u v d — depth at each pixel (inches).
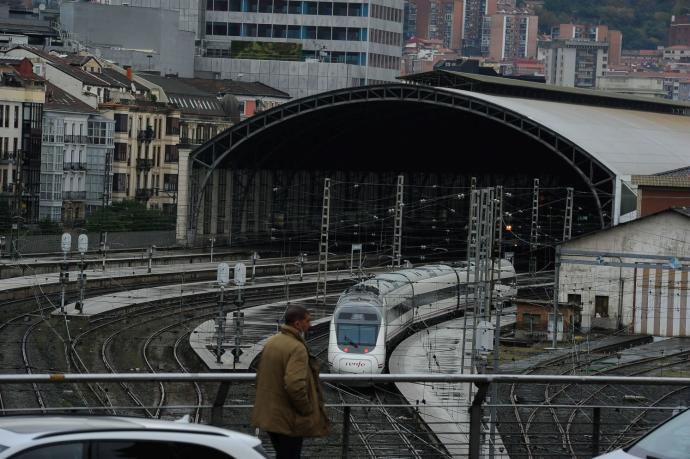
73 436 997.8
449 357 5103.3
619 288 5698.8
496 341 4020.7
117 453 1009.5
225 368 4704.7
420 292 5999.0
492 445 1621.6
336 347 4731.8
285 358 1235.2
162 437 1027.9
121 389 2950.3
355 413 1702.8
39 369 4340.6
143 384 2891.2
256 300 6815.9
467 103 7628.0
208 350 5054.1
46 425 1019.9
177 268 7549.2
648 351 5177.2
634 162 7327.8
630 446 1208.2
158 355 4972.9
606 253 4980.3
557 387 3122.5
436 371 4692.4
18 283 6235.2
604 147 7347.4
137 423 1046.4
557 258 5078.7
